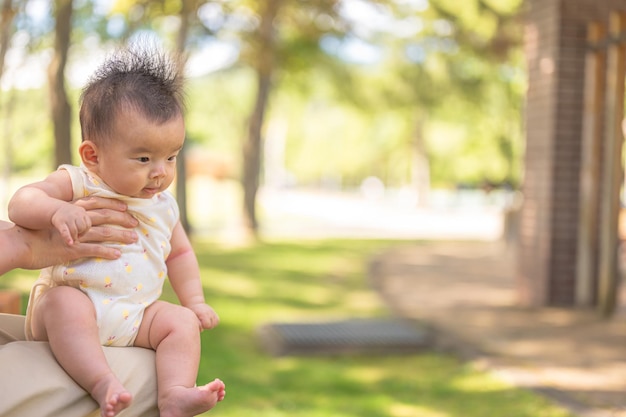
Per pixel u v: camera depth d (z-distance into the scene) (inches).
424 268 569.0
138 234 64.9
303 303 402.0
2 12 277.1
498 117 1113.4
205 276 485.4
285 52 709.9
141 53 63.0
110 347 61.4
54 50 350.6
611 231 361.1
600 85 378.6
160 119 60.6
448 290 456.4
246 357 277.7
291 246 701.9
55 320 59.8
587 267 388.8
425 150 1583.4
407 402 225.5
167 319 64.5
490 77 1037.8
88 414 57.7
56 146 353.4
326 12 675.4
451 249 723.4
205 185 1823.3
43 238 59.5
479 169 1718.8
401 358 283.4
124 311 62.7
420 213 1374.3
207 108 1362.0
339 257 625.9
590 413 214.2
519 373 259.0
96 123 61.2
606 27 375.2
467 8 762.2
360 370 265.1
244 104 1348.4
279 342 291.4
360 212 1352.1
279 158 2524.6
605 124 383.2
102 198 62.9
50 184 61.5
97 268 62.1
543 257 392.2
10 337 66.2
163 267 66.9
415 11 775.1
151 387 61.6
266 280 479.8
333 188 2987.2
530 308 387.9
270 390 232.1
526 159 408.5
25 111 474.3
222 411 205.9
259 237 768.9
